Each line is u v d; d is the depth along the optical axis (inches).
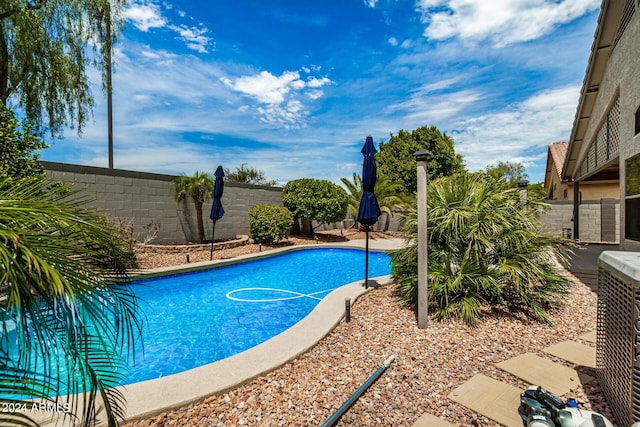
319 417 98.4
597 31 268.1
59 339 47.4
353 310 202.8
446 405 103.1
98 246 60.1
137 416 97.5
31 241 46.7
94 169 351.3
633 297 81.7
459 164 966.4
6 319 43.8
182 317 224.8
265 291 291.4
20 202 50.3
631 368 82.0
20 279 42.7
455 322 174.7
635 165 217.5
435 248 200.2
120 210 374.6
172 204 430.0
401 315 190.2
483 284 177.5
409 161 884.0
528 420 88.6
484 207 190.7
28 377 46.9
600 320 109.2
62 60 341.4
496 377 119.6
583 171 441.7
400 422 95.5
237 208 516.7
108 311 59.1
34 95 343.6
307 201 537.6
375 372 121.0
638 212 213.3
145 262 328.2
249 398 109.5
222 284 313.6
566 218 528.1
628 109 230.8
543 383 114.5
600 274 109.8
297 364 134.2
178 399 105.5
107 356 60.8
